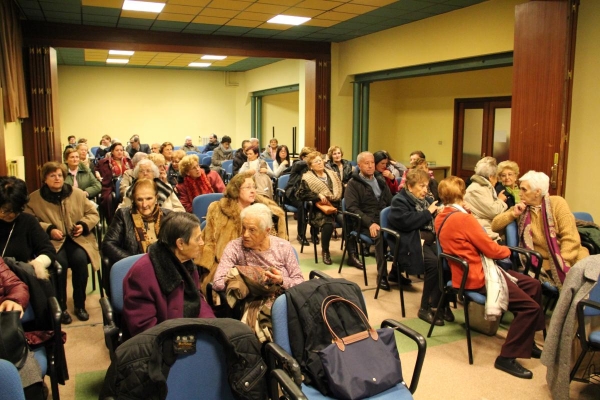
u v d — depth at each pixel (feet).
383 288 14.25
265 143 48.19
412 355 10.25
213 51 28.17
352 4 20.85
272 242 9.03
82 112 44.11
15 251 9.59
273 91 42.80
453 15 21.90
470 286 9.84
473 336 11.18
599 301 7.97
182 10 22.15
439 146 31.32
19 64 22.20
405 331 6.89
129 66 44.62
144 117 46.19
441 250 10.71
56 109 25.43
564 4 14.51
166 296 7.18
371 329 6.72
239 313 8.27
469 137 29.40
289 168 24.80
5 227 9.62
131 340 5.04
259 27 25.84
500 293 9.41
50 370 7.13
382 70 27.09
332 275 15.46
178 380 5.28
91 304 12.90
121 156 21.12
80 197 12.26
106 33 25.90
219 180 17.47
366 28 26.00
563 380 7.99
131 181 16.02
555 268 10.62
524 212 11.22
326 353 6.33
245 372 5.33
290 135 45.88
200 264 10.10
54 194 11.91
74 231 11.84
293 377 6.04
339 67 30.60
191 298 7.51
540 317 9.41
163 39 27.09
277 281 8.18
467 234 9.89
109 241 10.20
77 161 17.62
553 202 11.02
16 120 21.13
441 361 9.99
